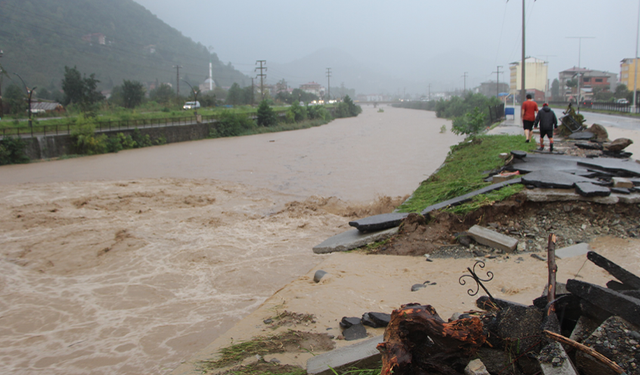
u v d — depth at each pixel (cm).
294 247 1257
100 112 6300
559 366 276
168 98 9931
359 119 9600
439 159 2969
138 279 1044
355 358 412
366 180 2336
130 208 1788
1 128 3903
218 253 1209
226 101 13075
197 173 2734
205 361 477
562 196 835
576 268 642
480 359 319
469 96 7712
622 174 1012
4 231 1465
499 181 1058
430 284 645
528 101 1717
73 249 1270
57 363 668
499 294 578
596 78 10800
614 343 279
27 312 876
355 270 750
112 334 762
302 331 530
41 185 2347
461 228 848
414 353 323
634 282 353
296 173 2642
